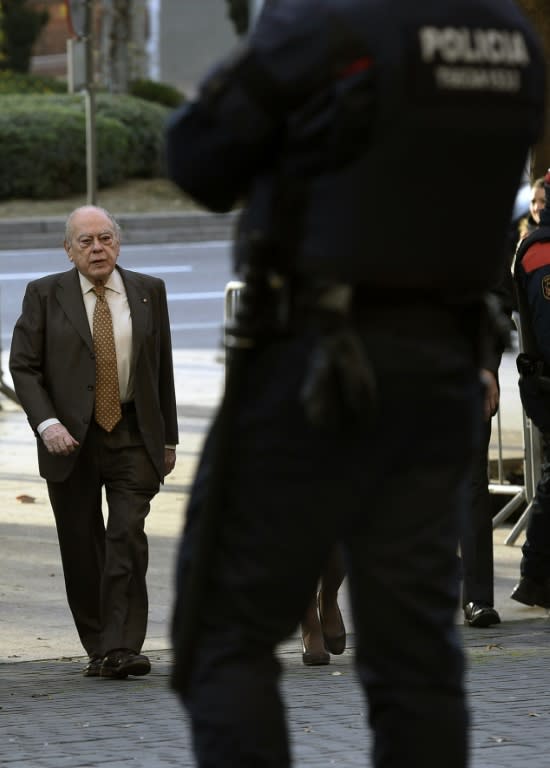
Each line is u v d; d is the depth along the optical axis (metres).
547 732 8.58
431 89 4.68
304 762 7.89
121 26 56.03
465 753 5.05
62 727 8.88
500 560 14.76
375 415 4.75
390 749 5.08
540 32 16.61
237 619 4.95
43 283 10.97
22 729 8.84
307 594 5.00
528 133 4.99
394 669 5.03
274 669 5.02
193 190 4.98
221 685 4.92
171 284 37.75
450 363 4.86
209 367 26.59
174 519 16.05
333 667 10.87
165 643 11.66
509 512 15.49
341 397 4.64
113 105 50.34
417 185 4.71
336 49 4.63
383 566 4.97
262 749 4.89
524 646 11.45
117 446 10.80
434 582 5.01
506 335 5.90
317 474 4.81
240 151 4.82
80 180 48.09
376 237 4.69
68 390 10.80
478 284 4.93
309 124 4.70
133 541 10.70
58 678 10.48
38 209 46.50
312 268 4.73
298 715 9.13
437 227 4.76
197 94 4.93
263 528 4.86
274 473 4.82
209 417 21.69
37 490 17.42
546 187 11.84
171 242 45.47
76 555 10.95
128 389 10.84
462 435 4.98
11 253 42.16
